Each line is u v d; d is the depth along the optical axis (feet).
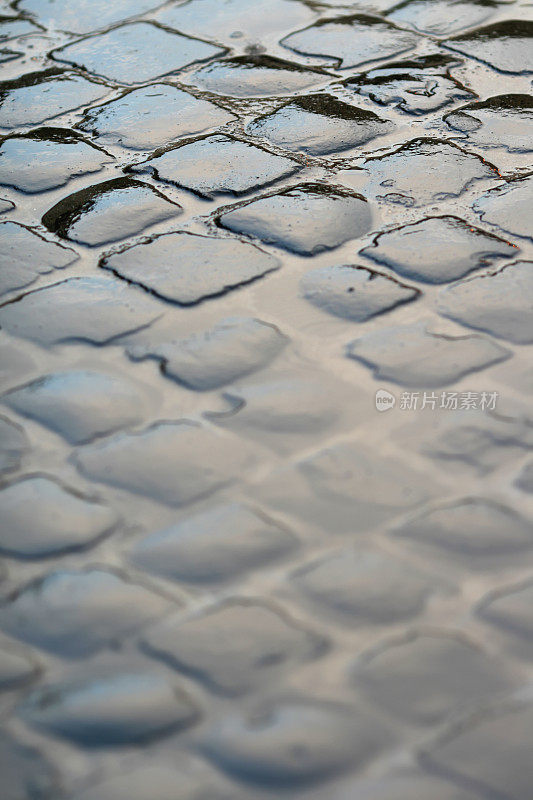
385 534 6.93
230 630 6.81
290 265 7.53
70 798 6.14
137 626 6.83
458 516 6.95
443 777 6.15
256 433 7.12
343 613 6.83
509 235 7.57
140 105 8.23
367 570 6.88
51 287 7.51
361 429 7.11
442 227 7.61
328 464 7.06
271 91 8.26
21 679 6.77
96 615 6.84
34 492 7.04
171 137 8.06
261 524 6.96
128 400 7.20
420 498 6.98
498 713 6.53
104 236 7.66
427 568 6.88
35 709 6.74
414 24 8.62
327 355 7.28
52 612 6.85
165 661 6.79
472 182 7.77
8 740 6.54
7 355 7.33
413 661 6.77
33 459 7.10
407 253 7.53
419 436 7.09
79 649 6.81
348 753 6.32
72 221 7.73
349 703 6.66
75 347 7.34
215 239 7.63
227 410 7.17
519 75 8.25
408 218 7.66
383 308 7.38
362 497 6.99
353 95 8.21
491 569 6.88
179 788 6.17
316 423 7.13
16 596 6.88
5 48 8.66
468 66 8.32
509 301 7.37
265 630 6.81
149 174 7.89
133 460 7.08
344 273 7.49
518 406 7.14
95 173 7.92
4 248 7.64
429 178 7.79
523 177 7.77
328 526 6.95
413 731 6.45
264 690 6.75
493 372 7.21
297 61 8.43
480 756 6.26
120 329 7.38
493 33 8.50
